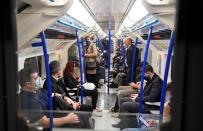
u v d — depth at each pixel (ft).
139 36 21.70
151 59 20.30
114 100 23.18
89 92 19.77
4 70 4.15
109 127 9.00
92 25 28.40
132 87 19.25
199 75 3.82
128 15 20.58
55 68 14.21
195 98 3.85
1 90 4.17
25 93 7.84
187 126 3.91
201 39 3.76
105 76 34.71
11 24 4.09
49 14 8.29
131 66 23.12
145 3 8.75
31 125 4.61
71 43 23.70
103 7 22.16
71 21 15.84
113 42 64.13
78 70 24.45
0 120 4.21
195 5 3.71
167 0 8.25
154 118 8.91
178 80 3.87
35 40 11.32
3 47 4.12
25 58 11.10
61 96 13.44
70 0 8.71
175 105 3.93
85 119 9.64
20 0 6.84
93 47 26.21
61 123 8.66
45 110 9.11
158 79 15.03
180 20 3.77
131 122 9.07
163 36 13.91
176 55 3.84
